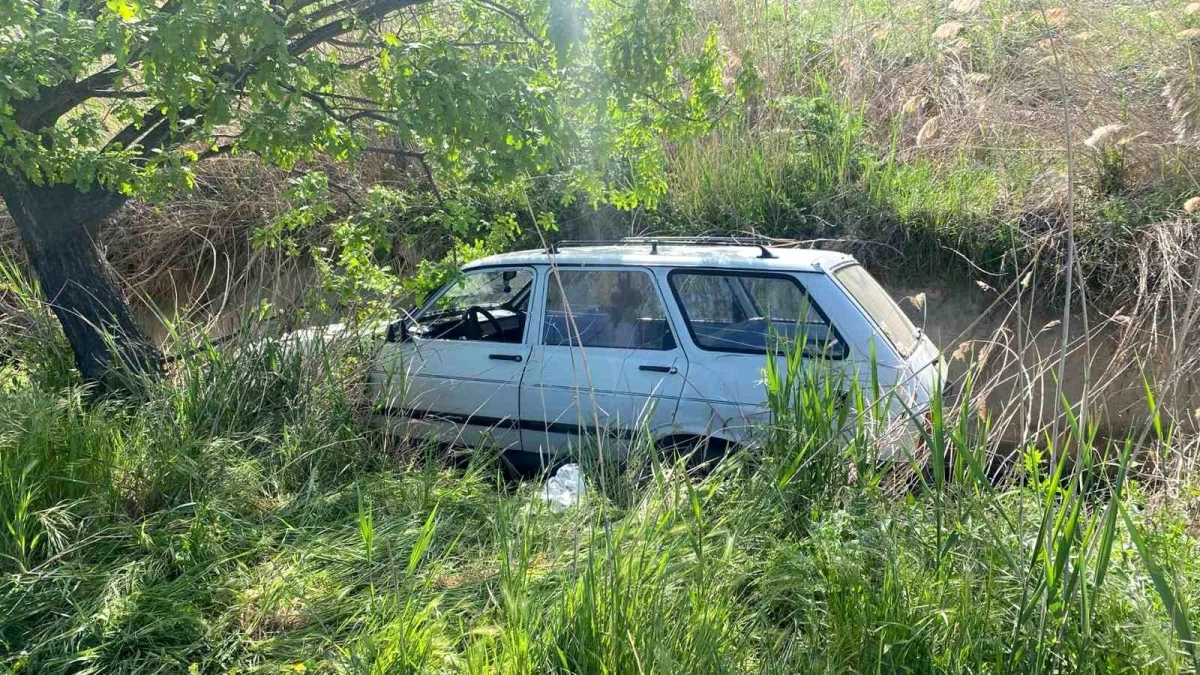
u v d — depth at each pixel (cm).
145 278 845
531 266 570
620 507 427
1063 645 300
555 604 318
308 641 346
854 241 773
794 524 385
